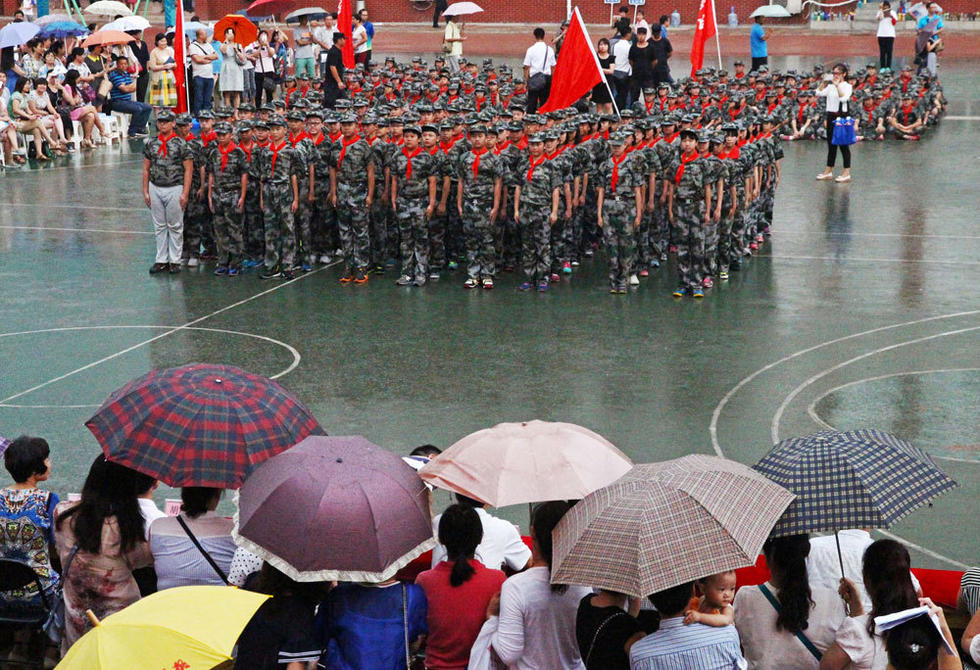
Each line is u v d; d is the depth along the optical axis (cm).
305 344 2862
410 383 2564
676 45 9931
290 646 1006
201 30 6338
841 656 1065
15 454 1403
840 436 1198
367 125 3372
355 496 1048
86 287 3441
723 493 1040
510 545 1317
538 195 3250
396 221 3675
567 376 2603
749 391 2492
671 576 975
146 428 1215
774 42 10025
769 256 3750
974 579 1271
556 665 1081
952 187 4841
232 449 1214
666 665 973
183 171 3528
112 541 1209
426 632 1079
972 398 2427
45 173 5338
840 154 5731
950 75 8319
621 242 3266
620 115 3700
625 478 1080
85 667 850
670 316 3080
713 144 3178
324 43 7156
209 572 1187
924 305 3142
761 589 1120
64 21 7175
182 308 3203
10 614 1370
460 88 5741
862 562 1115
